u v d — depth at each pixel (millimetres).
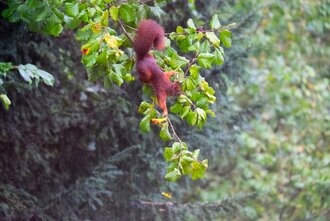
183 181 13672
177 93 6305
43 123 11430
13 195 10734
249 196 13609
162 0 7555
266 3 17000
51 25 7086
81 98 12125
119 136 12242
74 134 11969
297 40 21359
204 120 6836
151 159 12414
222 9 13242
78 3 6719
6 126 10781
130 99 12141
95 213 11977
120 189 12422
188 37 7012
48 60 11352
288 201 18047
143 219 12648
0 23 9852
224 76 12891
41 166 11641
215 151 13367
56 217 11453
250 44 13438
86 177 11836
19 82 10406
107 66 6859
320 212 17094
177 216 12797
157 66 6219
